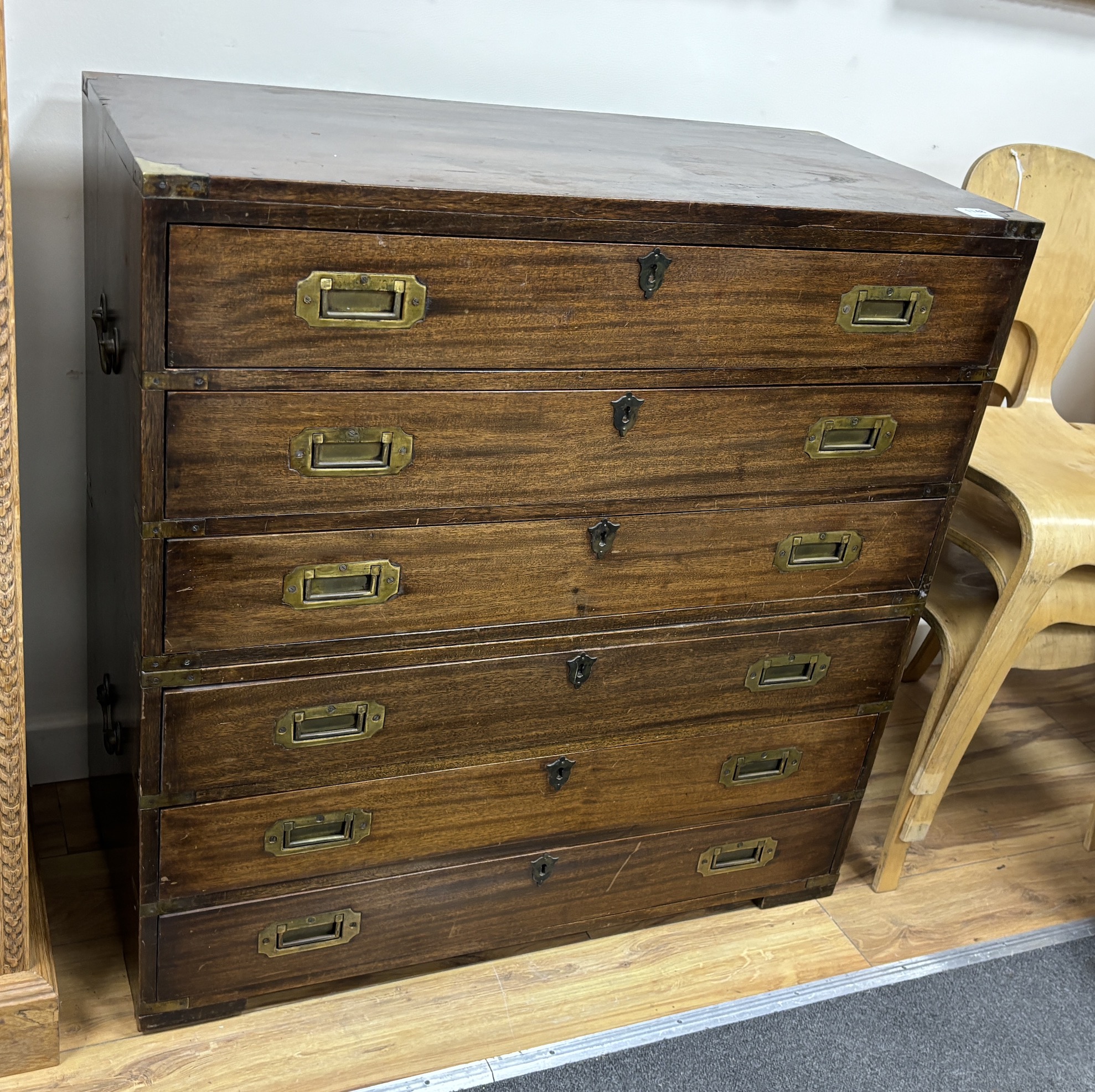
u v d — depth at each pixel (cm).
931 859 186
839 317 127
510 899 150
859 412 135
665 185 120
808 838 167
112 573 134
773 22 171
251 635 119
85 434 157
